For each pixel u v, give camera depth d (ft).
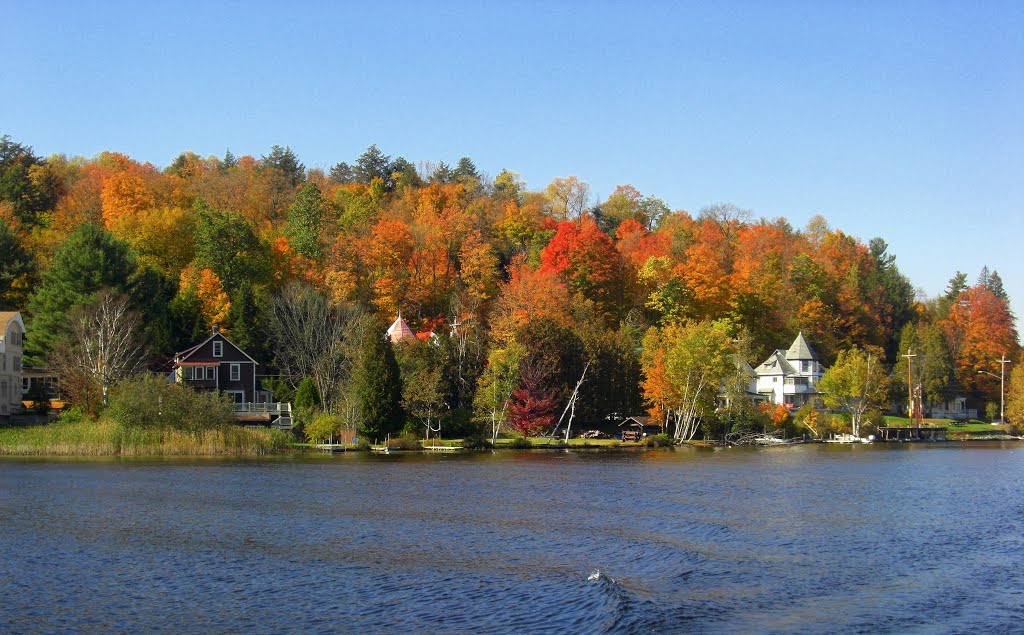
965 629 108.68
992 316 596.29
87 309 349.41
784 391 524.11
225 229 438.81
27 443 304.09
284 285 442.09
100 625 109.29
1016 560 145.28
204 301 420.36
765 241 609.83
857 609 116.26
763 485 240.12
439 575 132.16
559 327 399.85
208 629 107.96
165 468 266.36
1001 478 266.57
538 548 151.33
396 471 265.13
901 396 561.02
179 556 143.95
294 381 389.60
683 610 114.93
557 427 391.45
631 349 431.84
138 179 516.73
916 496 221.46
